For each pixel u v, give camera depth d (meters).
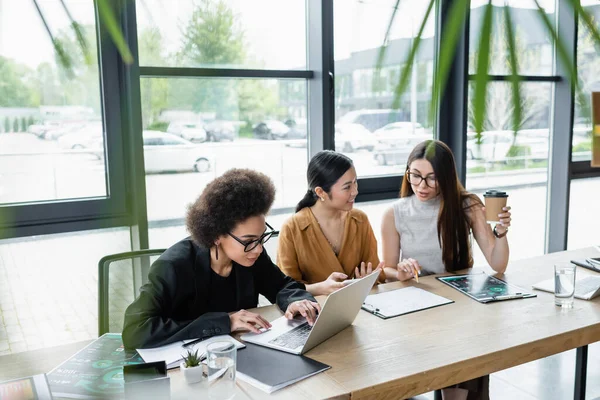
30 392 1.15
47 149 2.53
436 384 1.44
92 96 2.59
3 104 2.40
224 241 1.68
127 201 2.74
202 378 1.36
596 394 2.75
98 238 2.74
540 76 3.89
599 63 3.72
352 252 2.46
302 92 3.18
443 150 2.46
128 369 1.20
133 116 2.63
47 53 2.41
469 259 2.56
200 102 2.87
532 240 4.29
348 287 1.55
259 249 1.69
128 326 1.56
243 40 2.93
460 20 0.34
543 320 1.80
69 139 2.58
